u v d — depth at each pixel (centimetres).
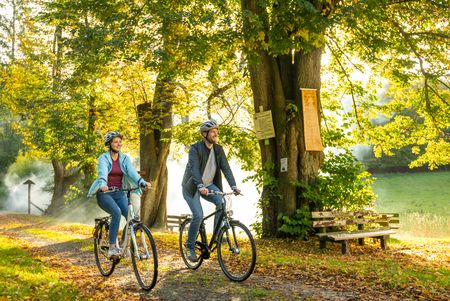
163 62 1429
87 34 1584
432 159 2002
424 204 4409
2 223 2919
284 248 1199
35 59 2861
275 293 647
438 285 703
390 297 632
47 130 2808
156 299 628
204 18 1344
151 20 1474
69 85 2186
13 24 3153
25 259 990
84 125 2875
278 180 1380
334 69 1931
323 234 1159
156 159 2359
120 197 738
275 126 1384
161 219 2370
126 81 2388
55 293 639
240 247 721
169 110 2333
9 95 3106
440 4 1382
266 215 1398
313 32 1151
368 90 2031
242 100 2295
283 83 1407
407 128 1980
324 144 1577
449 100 1820
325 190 1335
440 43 1564
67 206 3494
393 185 5900
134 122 2522
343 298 623
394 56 1684
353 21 1194
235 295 639
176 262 909
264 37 1295
